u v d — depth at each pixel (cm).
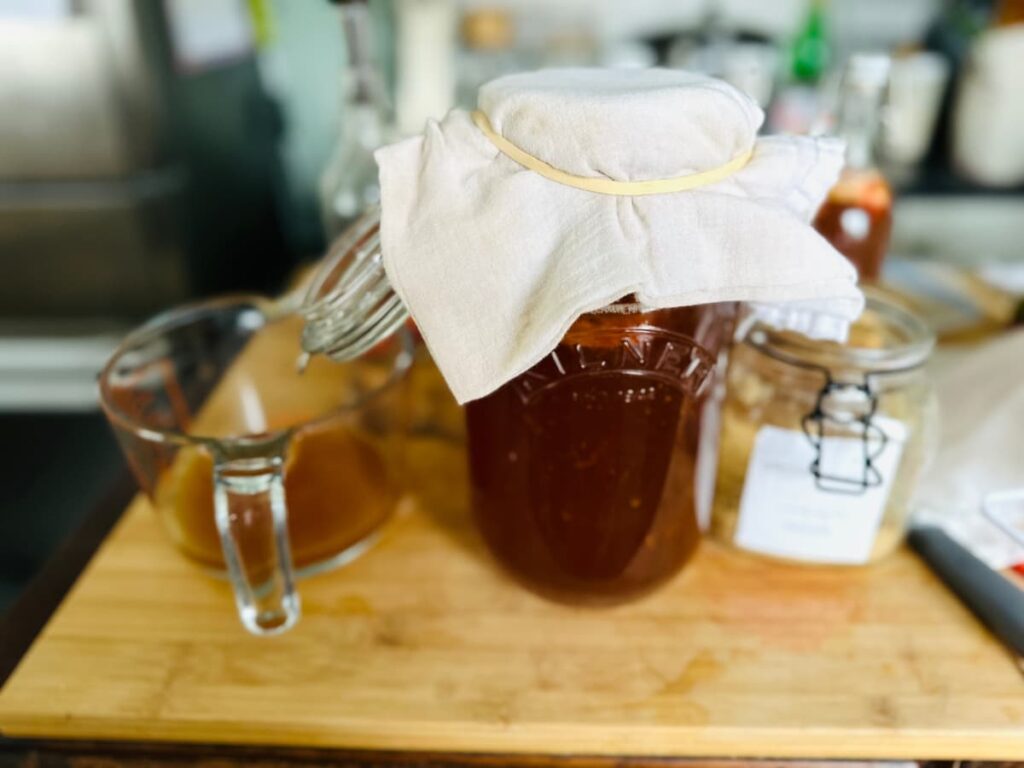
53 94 63
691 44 83
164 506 34
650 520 31
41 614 34
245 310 45
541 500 30
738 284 24
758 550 35
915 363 31
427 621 33
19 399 77
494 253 24
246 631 33
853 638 32
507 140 25
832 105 46
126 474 44
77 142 65
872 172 43
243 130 86
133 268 71
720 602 34
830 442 32
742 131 25
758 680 30
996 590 33
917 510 38
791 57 93
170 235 70
